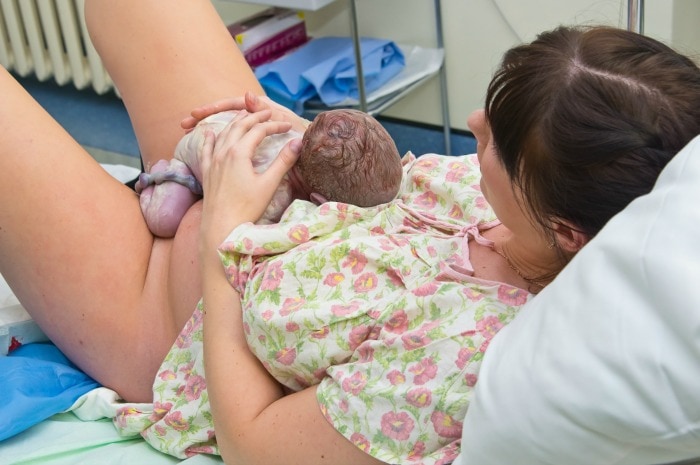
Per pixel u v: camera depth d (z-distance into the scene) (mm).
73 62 3418
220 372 1158
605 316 810
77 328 1380
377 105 2648
